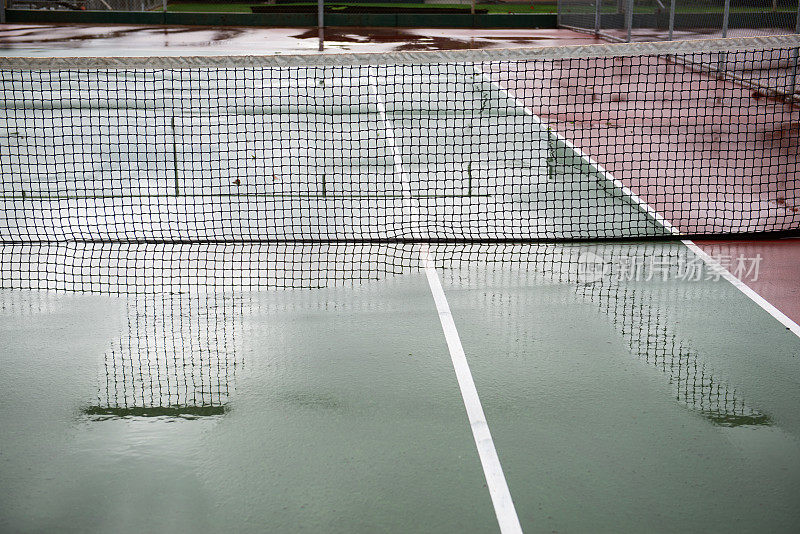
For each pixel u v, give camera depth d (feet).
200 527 14.11
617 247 28.25
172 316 22.71
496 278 25.45
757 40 28.19
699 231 29.99
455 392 18.56
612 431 16.98
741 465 15.85
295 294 24.30
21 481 15.34
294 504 14.69
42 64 26.53
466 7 116.06
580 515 14.39
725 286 24.71
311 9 111.55
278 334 21.56
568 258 27.22
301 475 15.51
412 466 15.79
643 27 77.05
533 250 28.02
